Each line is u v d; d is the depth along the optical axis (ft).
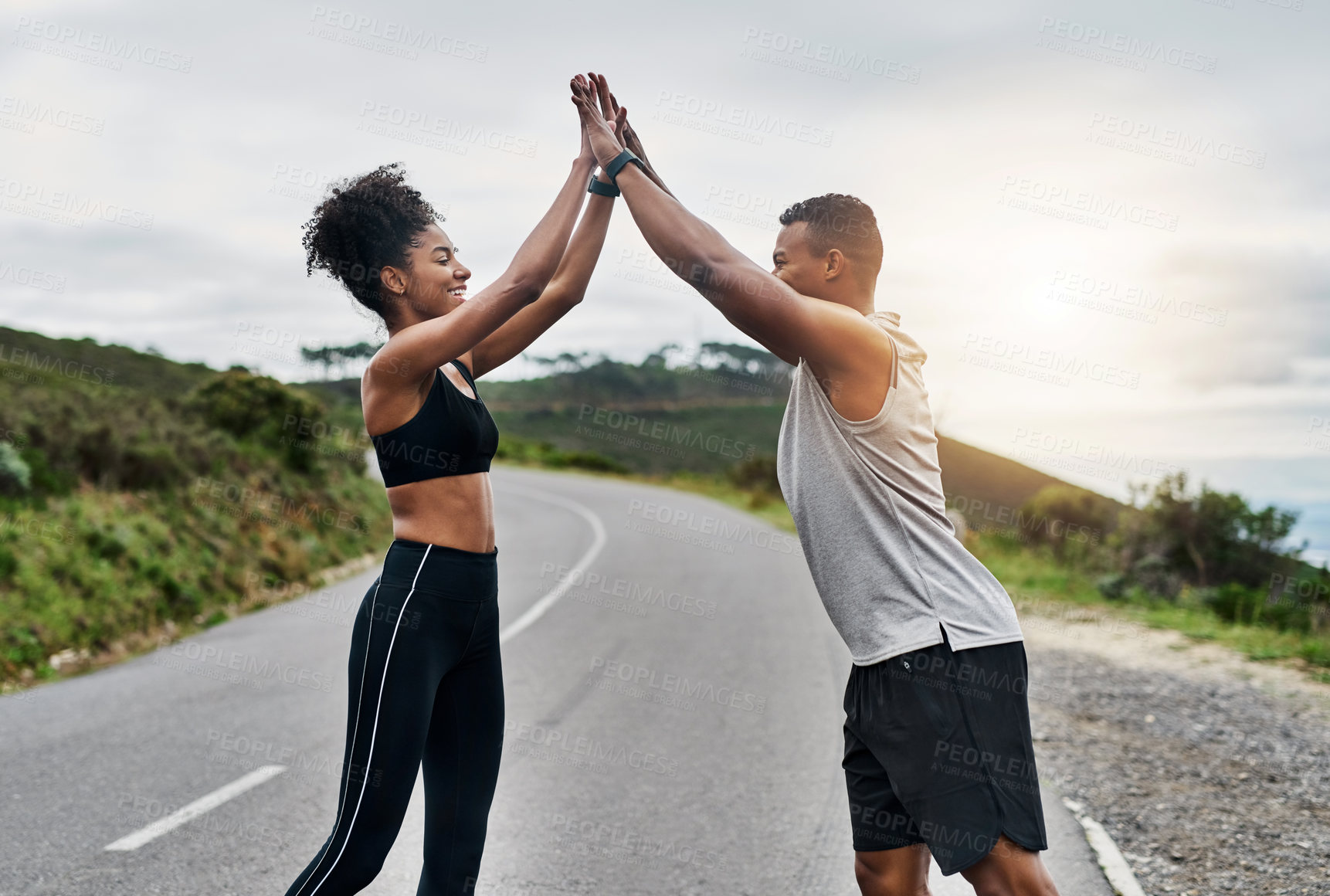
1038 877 6.33
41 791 14.53
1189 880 11.19
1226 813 13.55
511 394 240.32
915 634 6.64
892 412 6.81
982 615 6.70
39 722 18.94
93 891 10.94
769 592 37.35
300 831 12.85
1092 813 13.52
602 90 7.99
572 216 7.69
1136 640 27.99
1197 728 18.26
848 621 6.99
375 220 7.70
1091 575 41.16
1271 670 23.77
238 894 10.87
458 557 7.79
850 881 11.39
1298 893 10.76
